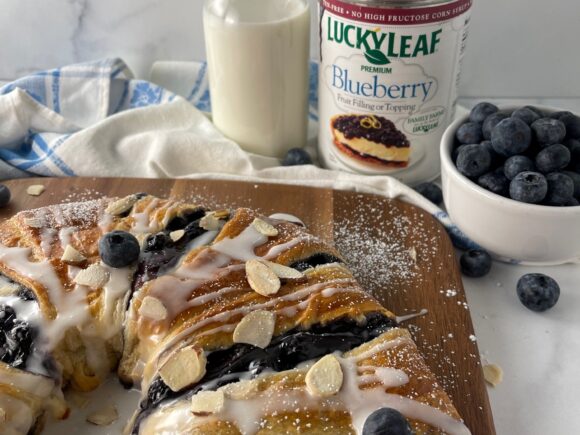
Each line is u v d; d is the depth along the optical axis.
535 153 0.24
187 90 0.34
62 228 0.22
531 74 0.33
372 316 0.20
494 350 0.22
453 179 0.24
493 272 0.25
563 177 0.23
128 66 0.35
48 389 0.20
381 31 0.25
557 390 0.21
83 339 0.21
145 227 0.22
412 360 0.19
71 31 0.34
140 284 0.21
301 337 0.19
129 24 0.33
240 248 0.21
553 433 0.20
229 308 0.19
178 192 0.28
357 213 0.27
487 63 0.33
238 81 0.29
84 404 0.21
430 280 0.24
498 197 0.23
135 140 0.30
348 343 0.19
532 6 0.31
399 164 0.28
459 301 0.23
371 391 0.18
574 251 0.24
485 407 0.20
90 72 0.32
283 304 0.20
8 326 0.20
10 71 0.35
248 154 0.29
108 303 0.20
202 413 0.17
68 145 0.29
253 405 0.17
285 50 0.28
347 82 0.26
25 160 0.29
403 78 0.26
